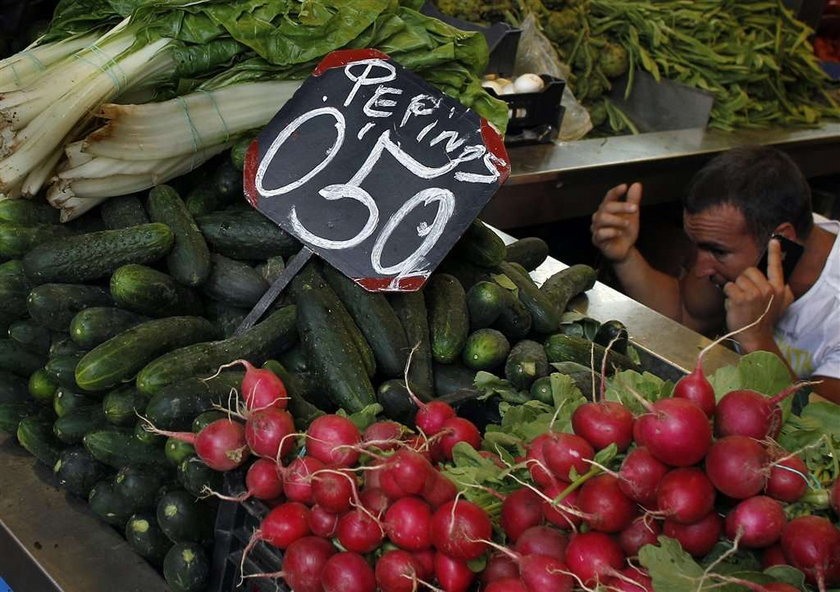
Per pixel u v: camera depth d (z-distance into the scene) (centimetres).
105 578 129
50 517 140
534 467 104
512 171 329
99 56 169
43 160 165
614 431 105
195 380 135
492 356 160
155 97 183
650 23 440
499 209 331
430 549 103
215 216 173
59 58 180
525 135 360
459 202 164
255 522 122
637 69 445
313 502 112
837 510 99
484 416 152
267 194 170
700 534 97
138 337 144
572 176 343
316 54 182
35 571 131
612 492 97
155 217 168
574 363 160
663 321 218
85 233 170
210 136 178
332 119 174
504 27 369
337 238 164
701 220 278
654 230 444
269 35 180
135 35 174
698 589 85
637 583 93
